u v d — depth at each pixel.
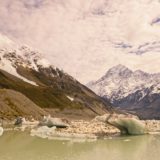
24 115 158.25
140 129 82.50
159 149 58.22
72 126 88.62
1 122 131.88
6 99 163.00
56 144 63.62
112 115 85.81
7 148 58.38
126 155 51.62
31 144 63.81
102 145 62.69
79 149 57.38
